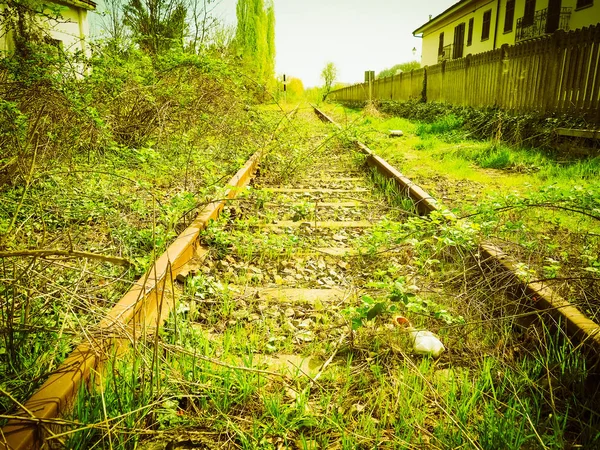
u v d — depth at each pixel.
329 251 4.32
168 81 8.84
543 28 22.91
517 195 4.56
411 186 5.76
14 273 2.37
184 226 4.49
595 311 2.90
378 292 3.36
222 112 9.38
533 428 1.89
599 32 8.73
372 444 1.96
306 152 8.76
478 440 1.95
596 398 2.21
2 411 1.95
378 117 20.31
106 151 6.20
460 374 2.46
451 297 3.29
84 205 4.46
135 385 2.14
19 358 2.24
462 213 4.84
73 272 3.16
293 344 2.79
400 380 2.38
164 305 2.99
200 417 2.08
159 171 6.21
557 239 4.17
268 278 3.80
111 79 7.18
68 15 16.11
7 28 5.91
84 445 1.81
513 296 3.14
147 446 1.93
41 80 5.56
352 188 7.01
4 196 3.97
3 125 4.45
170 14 12.97
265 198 5.28
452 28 35.78
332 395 2.29
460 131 12.53
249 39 26.30
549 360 2.44
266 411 2.14
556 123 9.45
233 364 2.44
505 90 12.45
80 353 2.10
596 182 5.72
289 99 39.41
